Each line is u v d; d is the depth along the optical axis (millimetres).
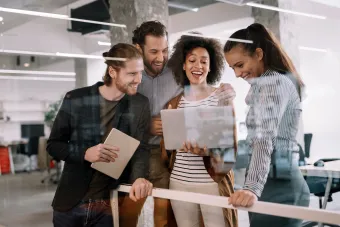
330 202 1410
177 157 1918
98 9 2398
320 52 1542
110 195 2184
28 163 2518
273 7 1684
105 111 2172
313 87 1546
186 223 1870
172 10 2025
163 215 1966
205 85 1818
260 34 1679
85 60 2324
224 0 1822
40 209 2418
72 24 2438
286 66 1610
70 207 2289
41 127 2459
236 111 1707
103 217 2203
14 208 2508
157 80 1993
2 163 2580
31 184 2463
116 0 2273
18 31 2529
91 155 2203
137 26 2160
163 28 2041
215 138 1768
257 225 1564
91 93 2252
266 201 1539
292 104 1572
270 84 1614
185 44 1908
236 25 1799
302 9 1602
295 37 1616
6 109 2584
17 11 2562
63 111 2305
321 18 1566
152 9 2133
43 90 2480
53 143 2318
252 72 1669
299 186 1481
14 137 2547
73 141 2270
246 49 1697
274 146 1566
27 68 2535
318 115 1511
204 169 1820
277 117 1581
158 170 2000
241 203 1603
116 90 2141
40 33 2500
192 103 1864
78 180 2268
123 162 2119
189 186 1858
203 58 1833
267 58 1646
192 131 1848
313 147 1518
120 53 2158
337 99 1476
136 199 2068
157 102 1997
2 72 2582
